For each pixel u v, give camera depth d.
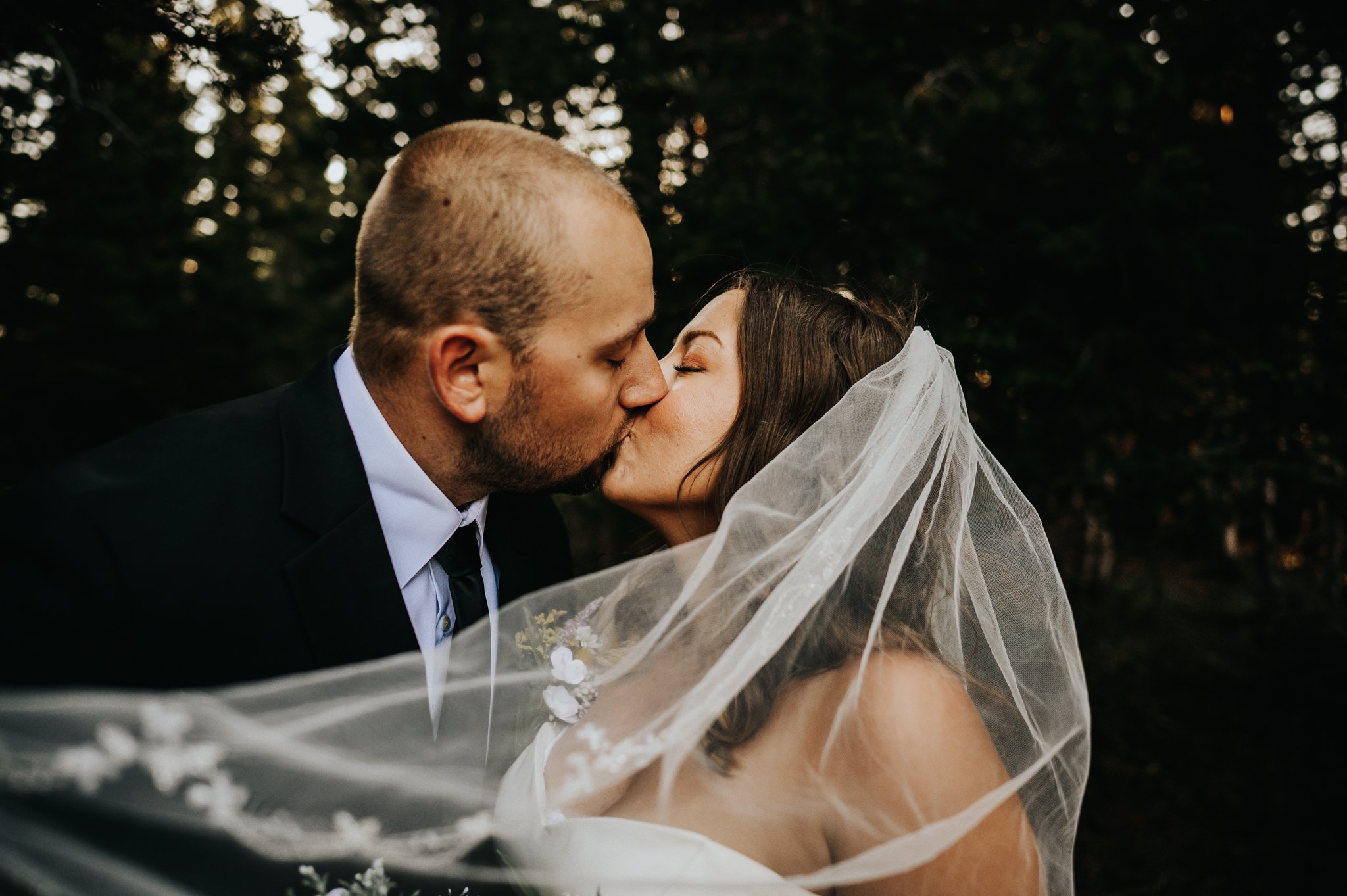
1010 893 1.33
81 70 2.62
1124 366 4.04
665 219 4.19
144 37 2.45
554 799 1.49
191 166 7.41
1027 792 1.50
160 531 1.34
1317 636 7.87
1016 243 3.96
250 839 1.10
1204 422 4.30
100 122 5.73
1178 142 4.18
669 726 1.44
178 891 1.04
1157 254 3.73
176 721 1.05
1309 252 4.46
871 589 1.48
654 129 4.60
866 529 1.48
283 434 1.53
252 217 8.94
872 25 4.93
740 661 1.40
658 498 1.71
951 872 1.32
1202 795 5.54
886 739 1.34
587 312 1.49
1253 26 5.27
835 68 4.35
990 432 3.93
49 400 7.26
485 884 1.37
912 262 3.90
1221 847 4.98
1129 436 4.28
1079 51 4.03
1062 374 3.89
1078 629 5.97
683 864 1.33
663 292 3.85
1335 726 6.50
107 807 1.00
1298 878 4.71
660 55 5.01
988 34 5.27
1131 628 8.35
